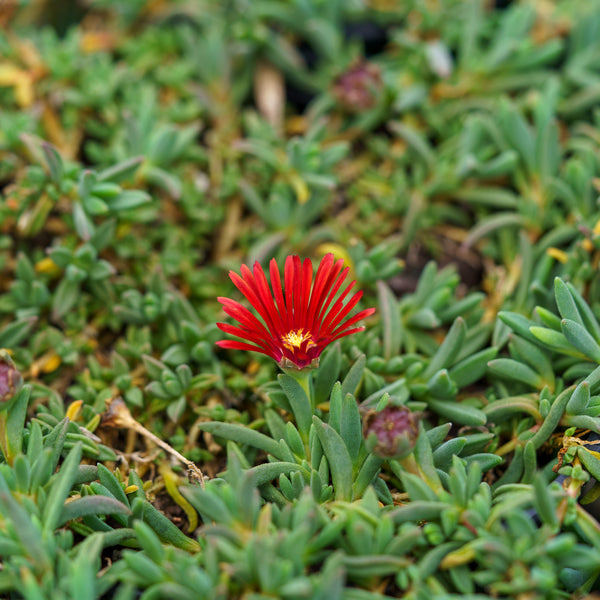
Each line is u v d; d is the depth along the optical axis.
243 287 0.66
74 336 0.72
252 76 0.78
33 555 0.64
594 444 0.67
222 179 0.76
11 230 0.74
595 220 0.71
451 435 0.69
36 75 0.76
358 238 0.75
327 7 0.77
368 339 0.70
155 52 0.79
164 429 0.70
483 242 0.75
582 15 0.77
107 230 0.71
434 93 0.77
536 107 0.74
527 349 0.68
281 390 0.68
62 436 0.66
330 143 0.77
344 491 0.66
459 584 0.64
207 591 0.63
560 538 0.63
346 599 0.64
